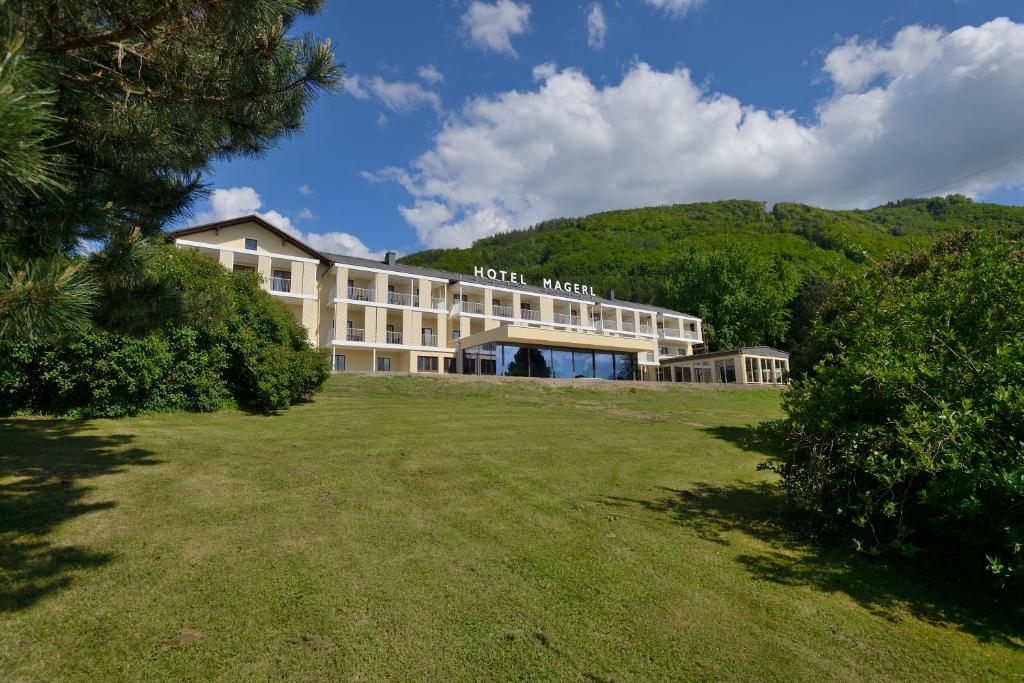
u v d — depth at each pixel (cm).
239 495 582
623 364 3284
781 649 336
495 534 506
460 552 457
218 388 1281
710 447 1146
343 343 3306
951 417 426
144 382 1108
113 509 507
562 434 1192
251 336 1343
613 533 529
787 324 4934
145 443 837
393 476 708
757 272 5116
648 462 920
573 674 296
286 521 506
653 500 668
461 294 4072
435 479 703
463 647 316
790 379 679
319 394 1773
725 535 550
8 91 204
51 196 342
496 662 303
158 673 273
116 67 407
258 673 279
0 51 232
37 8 309
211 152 537
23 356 950
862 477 533
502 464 819
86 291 282
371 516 535
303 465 746
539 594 389
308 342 1573
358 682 279
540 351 2948
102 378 1053
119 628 311
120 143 456
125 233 412
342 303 3362
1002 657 341
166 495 564
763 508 661
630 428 1406
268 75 445
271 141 529
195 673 275
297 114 506
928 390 488
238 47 417
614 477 782
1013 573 382
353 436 1016
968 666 329
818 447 559
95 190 391
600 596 392
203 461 738
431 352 3656
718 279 5294
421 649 311
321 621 333
